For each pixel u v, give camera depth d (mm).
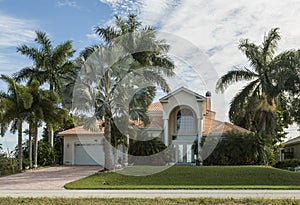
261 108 27844
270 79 27781
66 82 21250
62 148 30469
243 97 28266
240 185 15805
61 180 17531
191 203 10211
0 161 23781
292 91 27562
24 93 22688
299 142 32906
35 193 13195
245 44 28922
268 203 10219
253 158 23547
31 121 23641
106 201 10680
